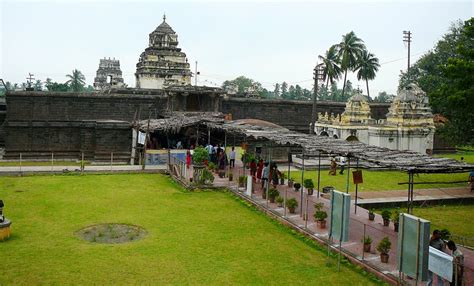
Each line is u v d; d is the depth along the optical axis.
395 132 45.12
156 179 30.28
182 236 17.69
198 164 27.09
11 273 13.52
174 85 50.19
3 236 16.53
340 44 74.75
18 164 39.34
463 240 18.33
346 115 47.56
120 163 40.47
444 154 52.22
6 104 46.19
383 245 14.69
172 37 62.25
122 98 48.44
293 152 45.50
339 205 14.63
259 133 26.23
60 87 92.75
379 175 35.69
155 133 39.31
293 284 13.31
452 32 66.00
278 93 146.75
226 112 52.94
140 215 20.66
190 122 34.44
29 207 21.59
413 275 11.92
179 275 13.75
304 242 17.36
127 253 15.57
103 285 12.91
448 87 27.78
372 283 13.52
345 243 16.66
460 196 26.80
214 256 15.52
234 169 32.88
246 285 13.16
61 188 26.34
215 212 21.66
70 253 15.43
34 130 43.81
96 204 22.52
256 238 17.70
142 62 62.28
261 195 24.73
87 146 43.06
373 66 77.44
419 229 11.73
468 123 29.97
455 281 12.26
